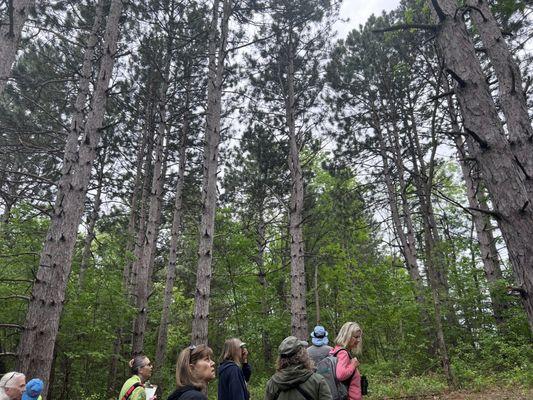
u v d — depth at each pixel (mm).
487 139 4359
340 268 16047
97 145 8281
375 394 9773
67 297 11062
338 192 17969
